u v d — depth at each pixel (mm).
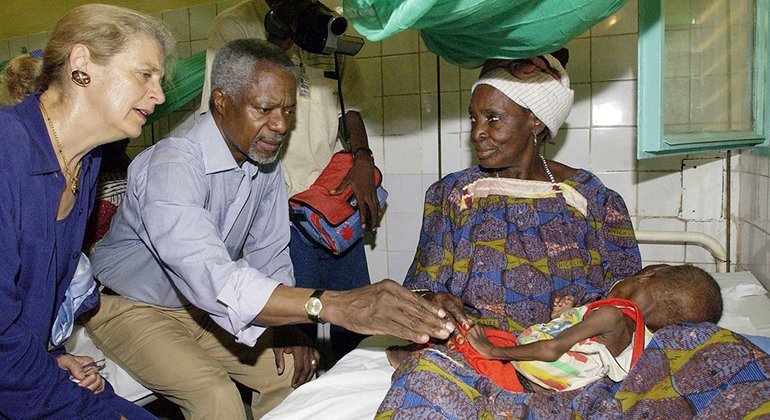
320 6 1954
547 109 1689
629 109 2461
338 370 1686
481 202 1777
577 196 1761
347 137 2342
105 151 2109
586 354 1405
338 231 2123
